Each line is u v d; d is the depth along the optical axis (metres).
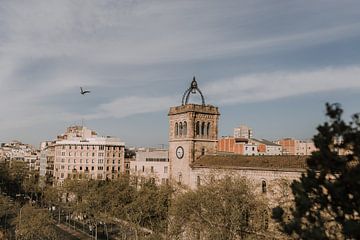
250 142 184.62
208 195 62.19
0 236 89.81
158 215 85.19
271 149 193.75
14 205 114.94
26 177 185.50
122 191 104.00
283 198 57.81
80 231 108.06
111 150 172.38
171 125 93.25
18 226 87.38
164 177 119.31
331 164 21.69
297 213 23.36
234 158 76.62
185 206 66.06
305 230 22.28
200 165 81.44
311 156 22.52
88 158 169.62
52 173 191.50
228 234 57.00
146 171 127.00
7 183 183.12
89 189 115.00
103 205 104.31
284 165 63.31
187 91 90.69
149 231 83.38
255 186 65.50
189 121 86.25
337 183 21.47
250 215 59.19
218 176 74.06
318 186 22.48
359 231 20.03
